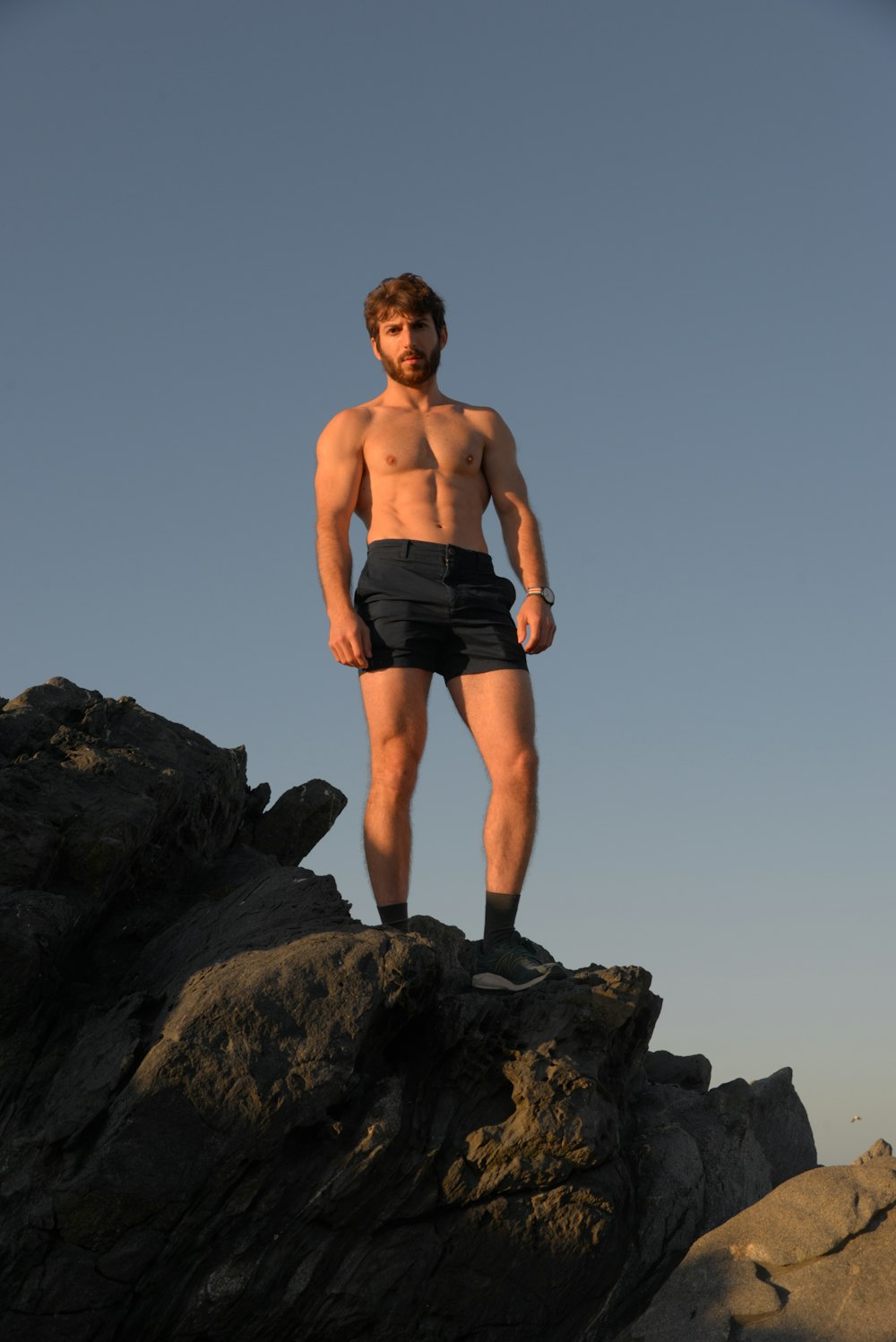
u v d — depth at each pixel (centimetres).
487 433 553
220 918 518
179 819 580
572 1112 443
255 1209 409
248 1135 403
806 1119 612
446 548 519
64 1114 415
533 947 511
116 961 517
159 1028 428
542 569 543
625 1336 447
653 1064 639
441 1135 438
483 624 518
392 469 533
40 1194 402
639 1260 469
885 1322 417
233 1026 416
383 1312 425
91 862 510
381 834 504
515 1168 434
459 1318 435
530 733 513
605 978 483
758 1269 450
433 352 548
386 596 516
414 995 443
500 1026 465
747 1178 540
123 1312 402
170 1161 398
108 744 592
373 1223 425
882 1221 455
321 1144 416
